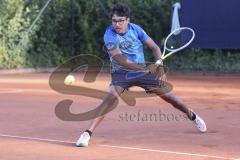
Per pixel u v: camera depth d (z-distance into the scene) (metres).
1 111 21.97
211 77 42.03
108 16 47.12
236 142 15.51
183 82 37.16
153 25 46.56
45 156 13.62
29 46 46.50
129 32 15.39
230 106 23.78
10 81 37.19
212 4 43.81
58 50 47.84
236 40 43.62
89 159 13.27
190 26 44.22
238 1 43.28
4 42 45.47
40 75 43.00
